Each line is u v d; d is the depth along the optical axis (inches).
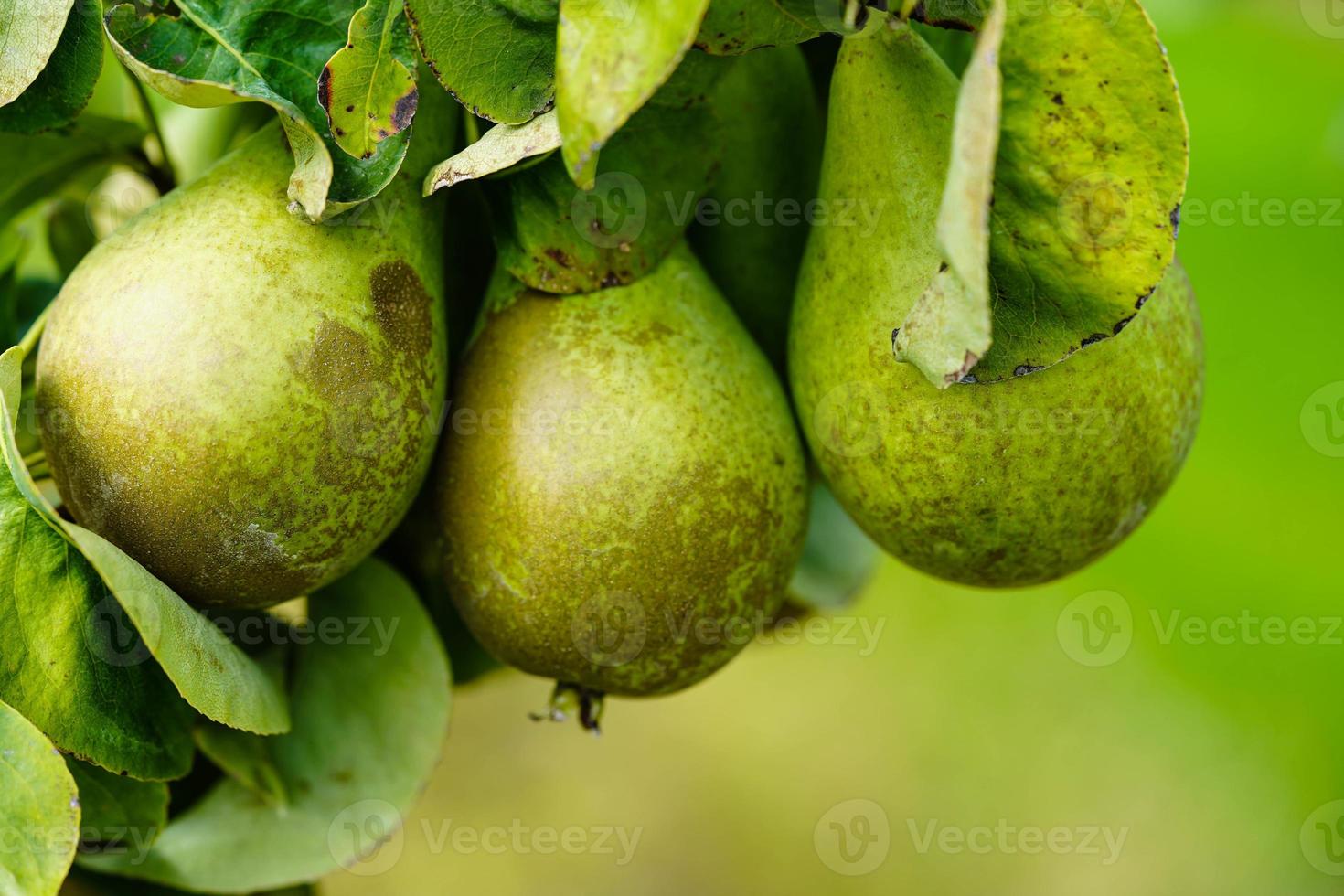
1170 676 52.7
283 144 24.1
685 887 60.0
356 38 23.0
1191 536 44.9
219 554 23.9
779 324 25.8
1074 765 55.2
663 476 24.5
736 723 63.3
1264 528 43.8
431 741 25.3
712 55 23.9
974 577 25.2
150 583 23.4
